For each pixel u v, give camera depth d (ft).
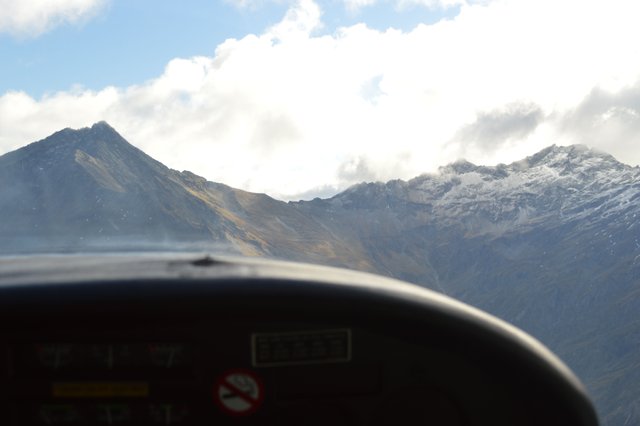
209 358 2.26
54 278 2.25
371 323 2.30
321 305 2.25
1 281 2.24
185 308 2.18
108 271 2.35
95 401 2.23
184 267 2.40
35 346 2.20
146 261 2.54
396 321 2.30
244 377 2.27
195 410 2.27
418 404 2.36
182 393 2.25
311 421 2.33
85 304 2.15
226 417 2.28
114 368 2.23
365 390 2.34
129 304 2.16
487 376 2.36
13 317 2.13
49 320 2.15
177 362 2.25
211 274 2.28
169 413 2.26
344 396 2.33
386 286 2.36
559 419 2.39
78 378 2.22
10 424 2.22
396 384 2.34
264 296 2.21
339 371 2.32
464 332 2.32
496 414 2.38
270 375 2.29
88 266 2.44
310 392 2.31
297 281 2.25
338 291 2.26
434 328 2.31
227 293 2.19
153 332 2.22
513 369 2.35
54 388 2.21
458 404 2.37
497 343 2.34
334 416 2.34
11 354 2.20
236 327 2.25
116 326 2.19
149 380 2.23
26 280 2.23
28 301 2.13
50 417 2.23
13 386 2.20
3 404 2.20
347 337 2.31
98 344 2.21
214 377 2.26
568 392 2.38
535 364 2.35
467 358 2.35
